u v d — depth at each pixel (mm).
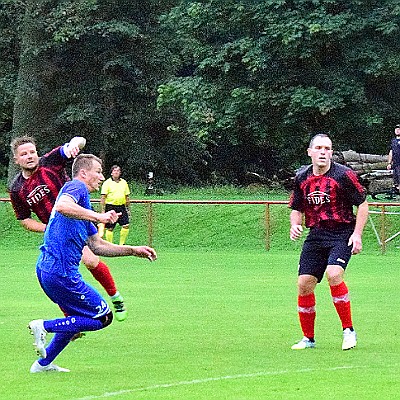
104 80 88000
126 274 39875
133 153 90375
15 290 33594
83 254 19562
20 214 21547
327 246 20453
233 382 16797
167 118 90125
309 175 20531
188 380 17016
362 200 20234
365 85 78188
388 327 24062
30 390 16188
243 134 84938
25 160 20969
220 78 80625
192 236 57281
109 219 17062
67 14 86125
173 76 88562
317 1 74375
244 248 54594
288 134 80500
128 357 19688
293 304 29266
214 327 24219
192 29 80875
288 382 16750
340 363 18750
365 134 79750
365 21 74688
